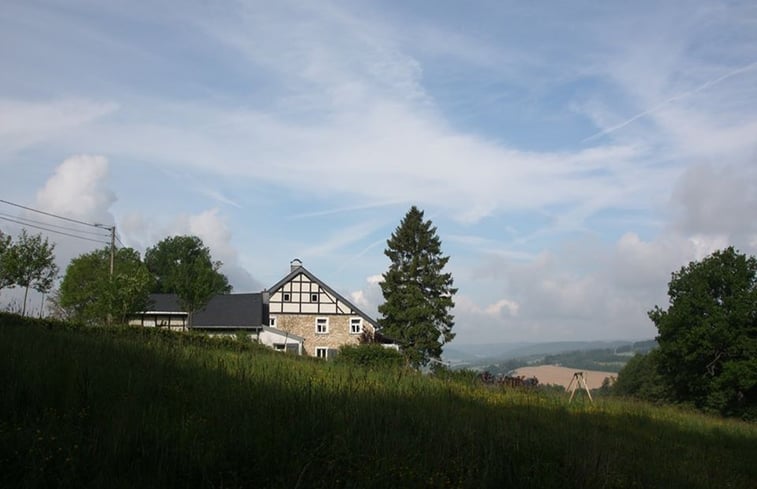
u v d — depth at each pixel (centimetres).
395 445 778
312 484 622
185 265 4091
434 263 6625
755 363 4675
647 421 1766
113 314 3494
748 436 1912
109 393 841
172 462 616
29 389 780
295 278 5762
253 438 710
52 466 584
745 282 4947
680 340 5050
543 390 2292
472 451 805
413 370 2189
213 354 1638
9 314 1875
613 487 810
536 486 739
